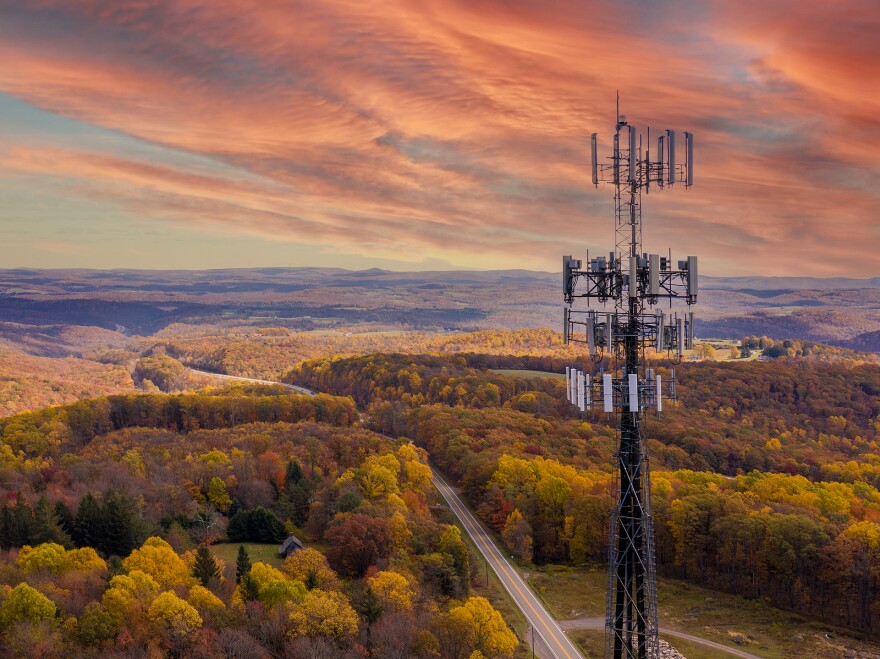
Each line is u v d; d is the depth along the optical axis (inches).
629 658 1786.4
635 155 1791.3
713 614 5565.9
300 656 3740.2
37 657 3540.8
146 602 4057.6
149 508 6067.9
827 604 5511.8
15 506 5374.0
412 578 4948.3
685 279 1771.7
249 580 4357.8
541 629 5000.0
